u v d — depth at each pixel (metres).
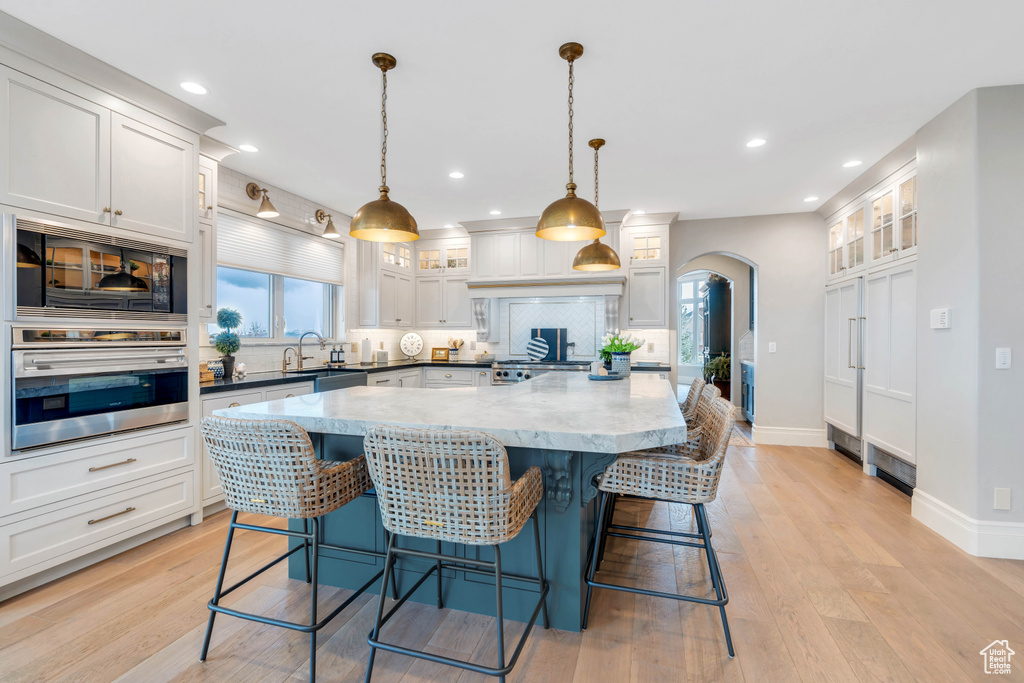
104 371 2.43
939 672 1.69
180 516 2.85
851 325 4.38
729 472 4.20
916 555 2.59
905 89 2.58
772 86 2.55
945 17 1.99
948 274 2.81
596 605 2.14
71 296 2.29
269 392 3.57
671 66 2.36
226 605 2.10
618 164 3.69
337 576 2.27
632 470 1.89
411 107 2.78
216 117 2.90
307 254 4.70
